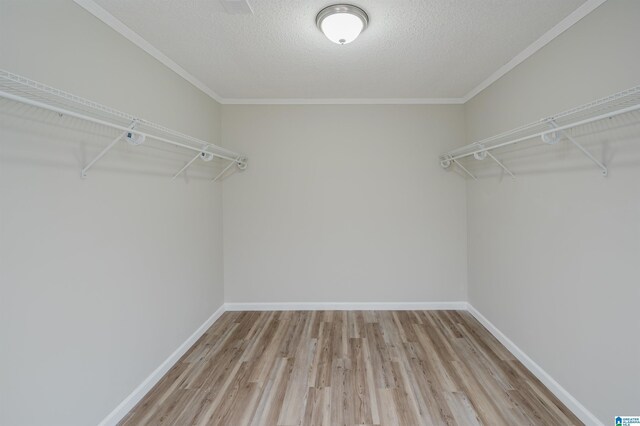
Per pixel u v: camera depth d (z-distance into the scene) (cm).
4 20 107
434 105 304
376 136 306
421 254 310
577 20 156
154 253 193
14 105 109
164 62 205
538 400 171
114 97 159
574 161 160
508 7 153
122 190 164
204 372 203
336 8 151
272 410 165
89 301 142
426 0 147
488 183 259
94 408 145
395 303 312
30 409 115
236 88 272
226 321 288
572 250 163
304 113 307
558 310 174
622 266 134
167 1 145
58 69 127
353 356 221
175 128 220
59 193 126
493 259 252
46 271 121
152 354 190
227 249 312
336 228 310
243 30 173
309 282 314
